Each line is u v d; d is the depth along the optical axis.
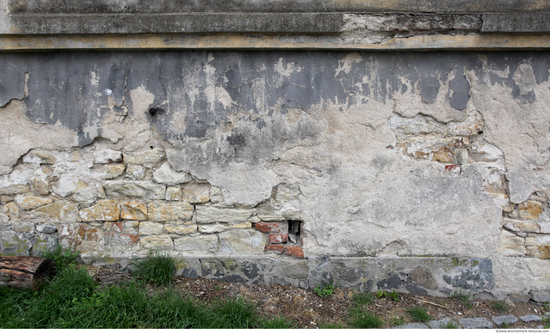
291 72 2.68
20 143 2.76
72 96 2.71
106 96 2.70
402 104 2.70
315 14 2.48
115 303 2.38
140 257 2.88
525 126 2.70
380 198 2.80
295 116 2.72
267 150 2.76
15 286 2.50
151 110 2.71
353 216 2.83
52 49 2.60
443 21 2.51
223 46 2.57
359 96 2.70
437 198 2.80
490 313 2.71
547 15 2.43
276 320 2.44
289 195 2.83
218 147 2.76
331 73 2.68
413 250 2.86
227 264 2.87
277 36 2.56
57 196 2.84
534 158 2.73
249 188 2.81
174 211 2.85
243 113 2.72
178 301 2.45
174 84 2.69
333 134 2.74
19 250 2.88
